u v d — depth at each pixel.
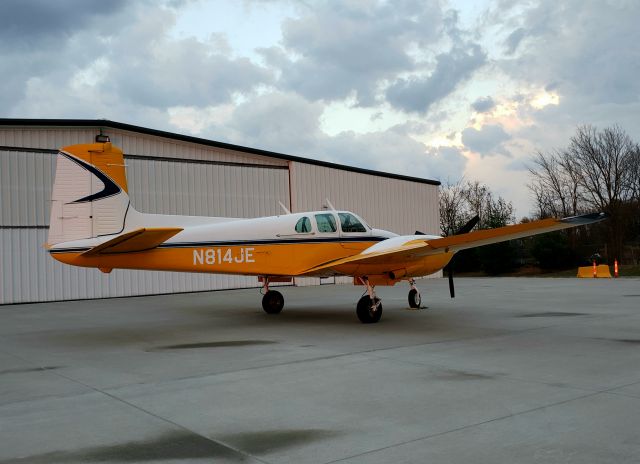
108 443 3.79
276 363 6.48
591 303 13.20
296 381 5.54
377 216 26.42
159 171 20.23
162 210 20.22
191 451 3.61
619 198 35.94
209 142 21.25
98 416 4.44
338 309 13.01
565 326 9.30
